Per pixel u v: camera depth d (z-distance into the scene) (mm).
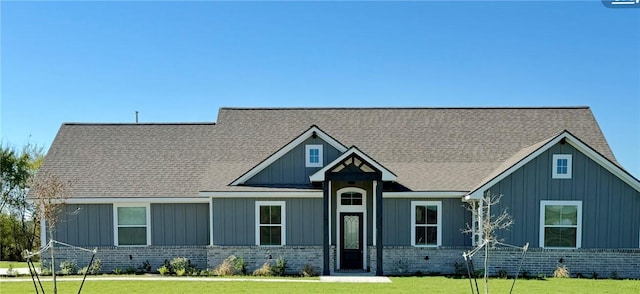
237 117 26000
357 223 21438
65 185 21516
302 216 20922
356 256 21391
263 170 21484
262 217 20938
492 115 25656
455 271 20375
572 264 19656
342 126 25250
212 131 25500
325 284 17609
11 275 20500
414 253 20672
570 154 19719
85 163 23141
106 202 21547
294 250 20688
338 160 19562
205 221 21969
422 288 16703
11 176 35875
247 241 20828
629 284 17766
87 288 16875
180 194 21672
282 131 25078
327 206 19797
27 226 37312
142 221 21891
